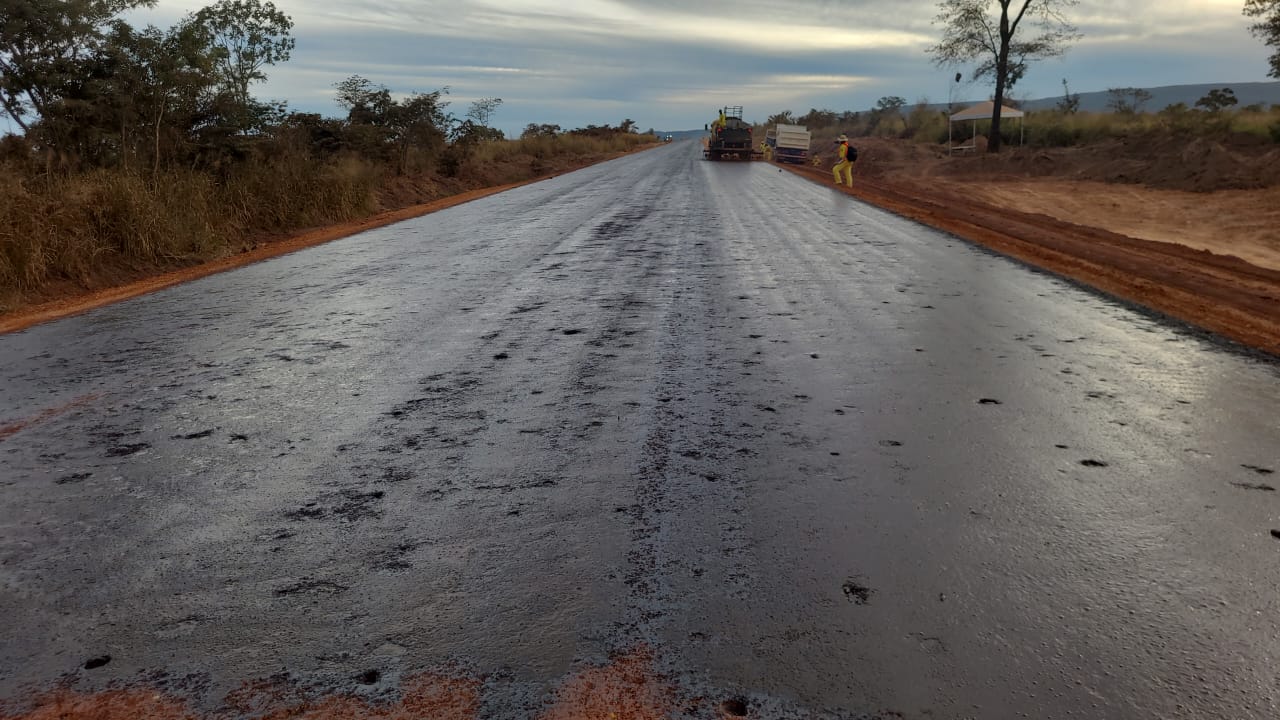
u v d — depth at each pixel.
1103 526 3.21
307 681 2.34
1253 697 2.20
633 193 22.36
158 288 9.41
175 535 3.29
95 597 2.84
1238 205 21.20
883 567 2.93
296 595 2.82
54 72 12.75
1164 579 2.81
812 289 8.48
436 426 4.55
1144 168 28.19
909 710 2.17
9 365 6.08
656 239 12.77
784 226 14.37
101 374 5.77
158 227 11.46
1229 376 5.29
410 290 8.83
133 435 4.50
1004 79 38.34
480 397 5.07
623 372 5.57
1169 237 18.31
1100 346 6.10
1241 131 27.56
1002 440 4.18
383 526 3.33
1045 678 2.29
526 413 4.75
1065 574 2.85
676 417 4.64
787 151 42.22
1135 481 3.64
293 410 4.88
